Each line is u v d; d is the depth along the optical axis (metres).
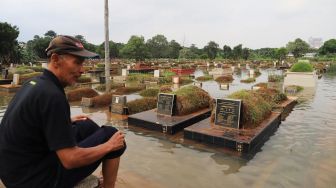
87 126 3.03
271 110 8.34
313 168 4.91
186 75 24.75
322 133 7.03
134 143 6.11
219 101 6.74
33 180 2.31
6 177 2.30
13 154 2.25
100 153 2.42
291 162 5.17
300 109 10.09
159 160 5.18
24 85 2.35
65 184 2.45
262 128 6.55
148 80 19.23
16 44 36.03
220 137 5.90
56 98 2.16
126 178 4.38
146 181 4.30
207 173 4.66
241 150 5.62
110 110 9.17
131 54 49.69
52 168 2.38
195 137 6.28
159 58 75.62
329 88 16.70
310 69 18.47
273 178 4.51
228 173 4.67
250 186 4.23
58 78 2.37
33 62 39.38
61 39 2.36
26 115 2.16
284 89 14.82
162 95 7.96
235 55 65.19
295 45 78.12
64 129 2.18
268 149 5.86
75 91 11.62
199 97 8.59
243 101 6.70
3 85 14.55
